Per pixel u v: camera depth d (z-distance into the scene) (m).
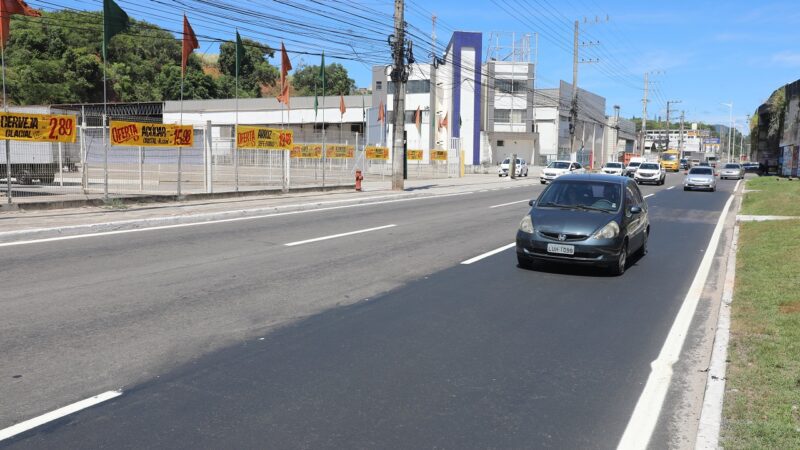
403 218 17.62
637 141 136.25
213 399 4.83
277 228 14.77
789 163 51.25
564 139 84.00
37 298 7.69
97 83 78.12
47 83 71.81
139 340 6.19
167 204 18.84
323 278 9.32
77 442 4.09
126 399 4.79
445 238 13.73
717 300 8.62
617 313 7.76
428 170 52.00
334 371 5.49
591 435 4.39
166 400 4.79
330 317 7.22
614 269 10.08
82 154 23.45
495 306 7.91
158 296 7.95
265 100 80.75
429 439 4.25
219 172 34.25
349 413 4.63
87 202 17.16
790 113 51.25
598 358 6.04
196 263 10.22
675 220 19.27
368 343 6.30
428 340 6.45
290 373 5.42
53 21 74.81
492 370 5.62
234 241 12.62
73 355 5.71
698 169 35.31
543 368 5.71
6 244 11.53
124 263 10.05
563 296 8.58
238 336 6.42
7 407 4.59
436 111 66.88
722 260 12.00
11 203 15.52
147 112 79.38
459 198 26.22
